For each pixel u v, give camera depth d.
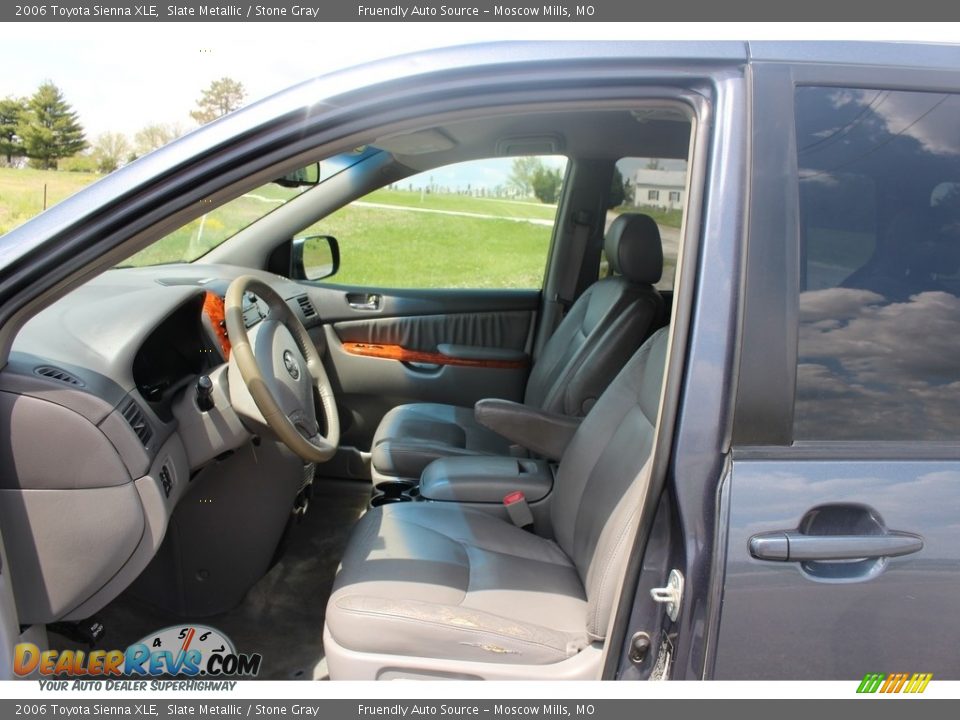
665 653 1.04
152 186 1.02
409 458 2.33
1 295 1.04
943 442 1.01
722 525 0.96
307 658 1.84
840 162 1.00
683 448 0.98
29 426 1.16
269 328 1.75
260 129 1.02
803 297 0.99
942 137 1.02
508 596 1.48
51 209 1.04
